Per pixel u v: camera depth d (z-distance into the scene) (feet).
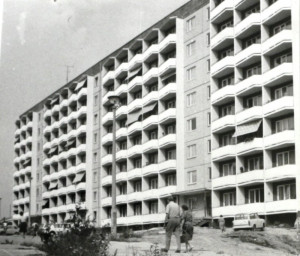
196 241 89.10
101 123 245.86
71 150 271.49
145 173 202.80
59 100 301.22
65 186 282.56
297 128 137.80
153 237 93.91
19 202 339.98
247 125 153.79
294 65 140.36
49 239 53.26
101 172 239.91
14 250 56.65
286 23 148.25
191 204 180.45
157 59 209.87
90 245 49.88
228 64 163.22
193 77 186.39
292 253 79.10
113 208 91.97
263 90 149.28
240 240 96.89
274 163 145.79
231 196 162.09
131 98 223.51
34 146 329.93
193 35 188.14
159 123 198.08
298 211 129.08
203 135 178.60
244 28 156.66
